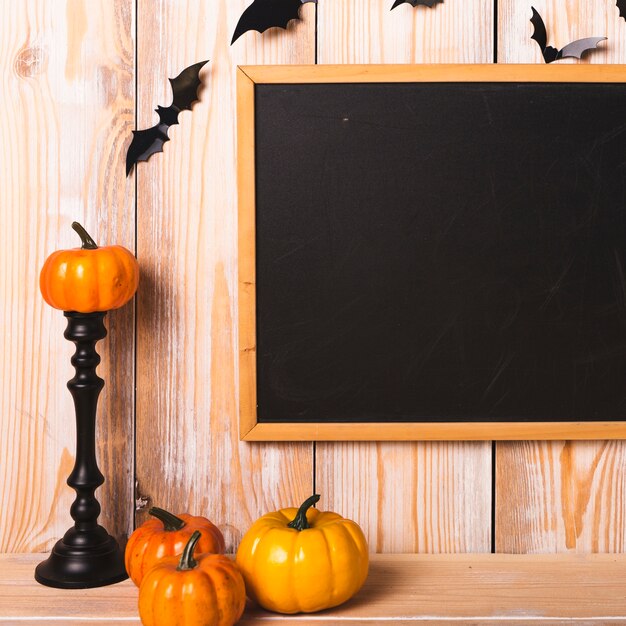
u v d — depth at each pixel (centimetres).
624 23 129
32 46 129
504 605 113
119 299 118
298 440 130
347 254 128
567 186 128
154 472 131
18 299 130
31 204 130
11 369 131
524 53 128
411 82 127
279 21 127
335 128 128
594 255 128
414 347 129
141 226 130
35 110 129
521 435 128
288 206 128
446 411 129
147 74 129
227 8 129
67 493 132
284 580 108
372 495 132
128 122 129
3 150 129
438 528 132
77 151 130
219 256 130
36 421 131
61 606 113
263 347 129
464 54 128
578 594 116
